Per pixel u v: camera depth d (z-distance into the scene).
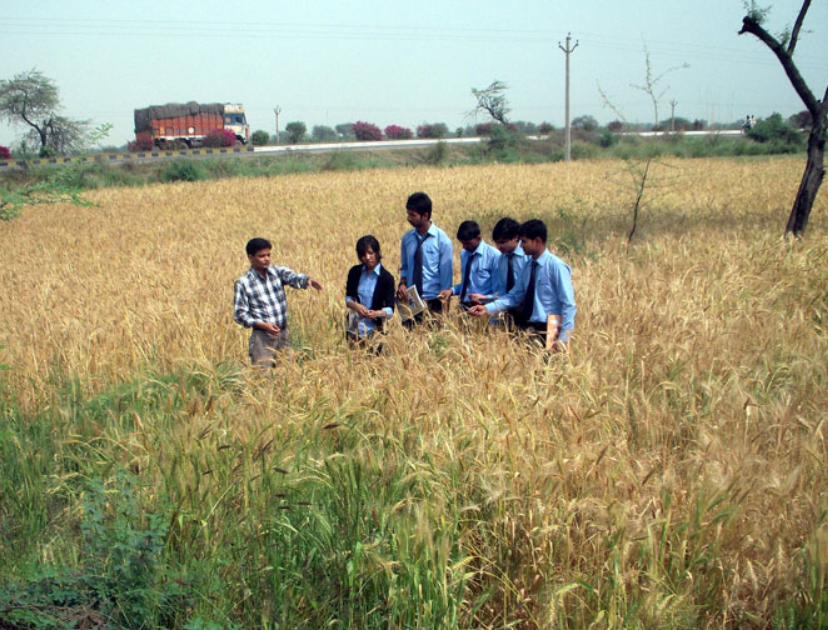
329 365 5.96
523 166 46.34
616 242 13.91
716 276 9.86
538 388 5.29
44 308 9.77
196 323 8.68
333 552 3.90
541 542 3.80
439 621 3.46
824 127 13.68
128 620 3.63
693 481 4.12
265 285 7.32
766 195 23.83
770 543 3.78
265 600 3.65
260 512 4.20
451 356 6.32
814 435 4.53
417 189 29.81
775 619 3.40
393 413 4.99
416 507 3.85
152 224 22.20
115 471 4.72
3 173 23.33
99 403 6.23
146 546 3.85
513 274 7.23
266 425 4.88
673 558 3.74
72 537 4.49
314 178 39.59
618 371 5.90
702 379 5.82
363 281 7.47
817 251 10.89
